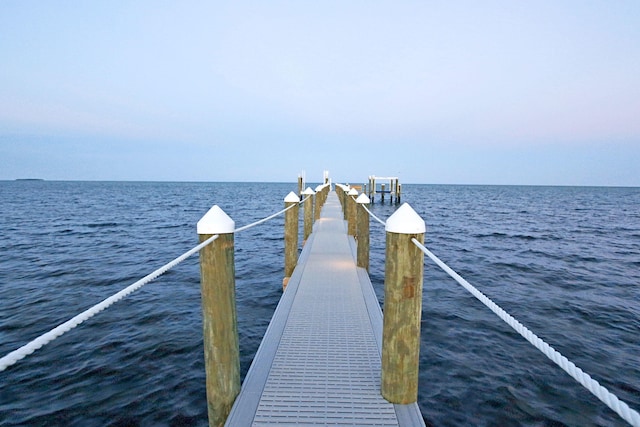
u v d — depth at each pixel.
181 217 24.20
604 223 22.50
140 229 17.81
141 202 41.88
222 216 2.34
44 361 4.56
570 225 21.05
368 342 3.44
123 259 10.82
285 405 2.51
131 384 4.10
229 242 2.38
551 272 9.38
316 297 4.64
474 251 12.31
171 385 4.08
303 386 2.72
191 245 13.34
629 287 8.04
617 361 4.67
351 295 4.72
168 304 6.68
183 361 4.59
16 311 6.38
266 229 18.45
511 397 3.90
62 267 9.70
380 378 2.85
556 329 5.63
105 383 4.12
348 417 2.40
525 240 14.95
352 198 9.20
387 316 2.50
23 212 27.22
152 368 4.43
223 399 2.42
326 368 2.98
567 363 1.14
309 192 9.65
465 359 4.66
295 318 3.98
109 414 3.61
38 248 12.48
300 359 3.12
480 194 77.69
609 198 65.56
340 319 3.96
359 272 5.85
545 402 3.83
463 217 25.70
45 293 7.43
